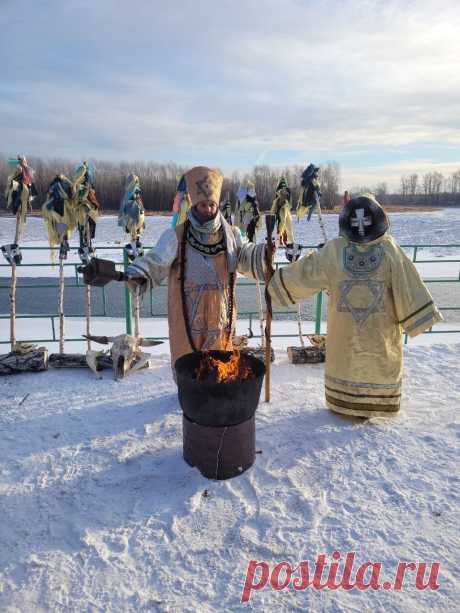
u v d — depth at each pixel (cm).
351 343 408
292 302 435
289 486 338
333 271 411
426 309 400
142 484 344
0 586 259
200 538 291
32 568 270
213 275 434
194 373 379
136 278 419
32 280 1480
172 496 330
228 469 346
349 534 290
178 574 264
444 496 323
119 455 381
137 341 568
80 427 431
